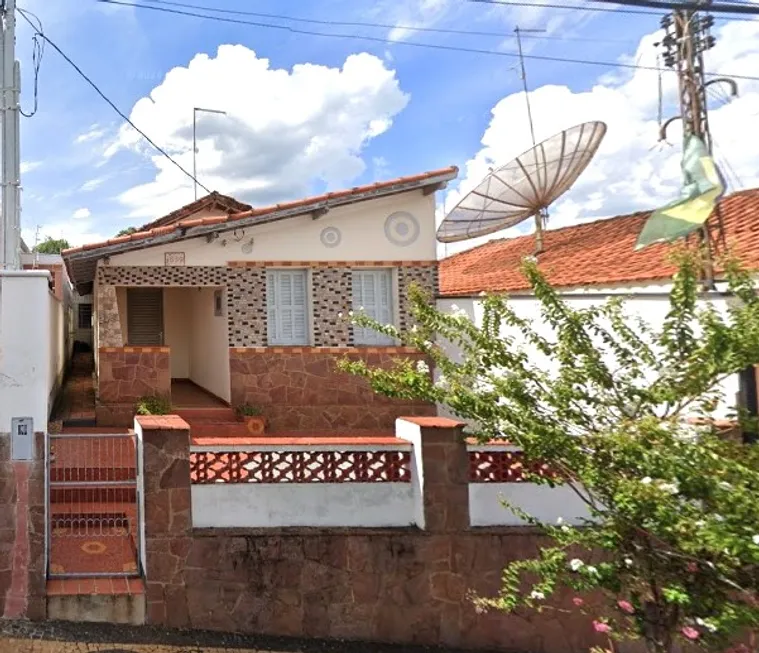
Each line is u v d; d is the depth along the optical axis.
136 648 5.89
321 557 6.65
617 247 11.54
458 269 19.84
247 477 6.66
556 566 4.71
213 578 6.43
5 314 6.32
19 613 6.09
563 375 4.80
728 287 5.03
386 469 7.00
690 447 3.93
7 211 8.00
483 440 5.18
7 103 8.08
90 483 6.55
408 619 6.75
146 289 16.30
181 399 13.09
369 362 12.36
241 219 11.45
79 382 16.81
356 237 12.48
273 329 12.27
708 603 4.14
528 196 14.01
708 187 7.91
